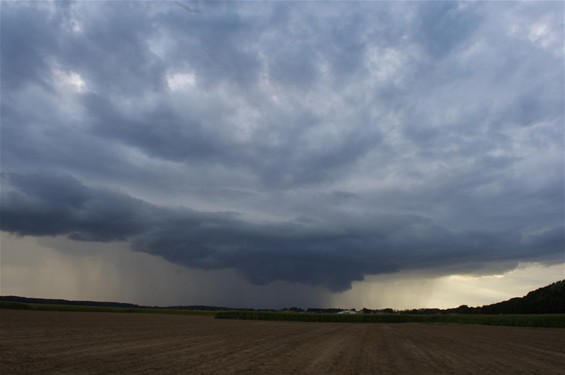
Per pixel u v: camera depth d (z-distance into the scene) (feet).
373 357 93.91
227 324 255.09
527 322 335.67
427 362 87.04
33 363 66.69
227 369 67.05
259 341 127.65
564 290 622.95
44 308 440.45
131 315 386.52
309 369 70.74
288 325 270.67
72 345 95.30
